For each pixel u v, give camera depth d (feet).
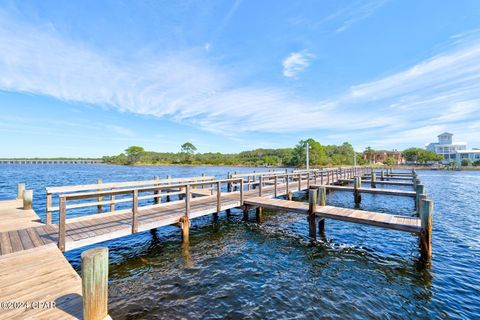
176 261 19.81
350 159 194.59
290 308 13.76
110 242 23.97
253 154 261.65
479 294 15.23
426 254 19.80
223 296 14.89
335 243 23.99
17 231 18.48
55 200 47.03
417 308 13.83
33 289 10.15
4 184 72.43
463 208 40.32
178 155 274.16
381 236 25.98
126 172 136.26
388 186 68.54
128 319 12.69
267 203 29.30
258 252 21.79
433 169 153.38
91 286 8.42
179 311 13.41
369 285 16.33
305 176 61.41
